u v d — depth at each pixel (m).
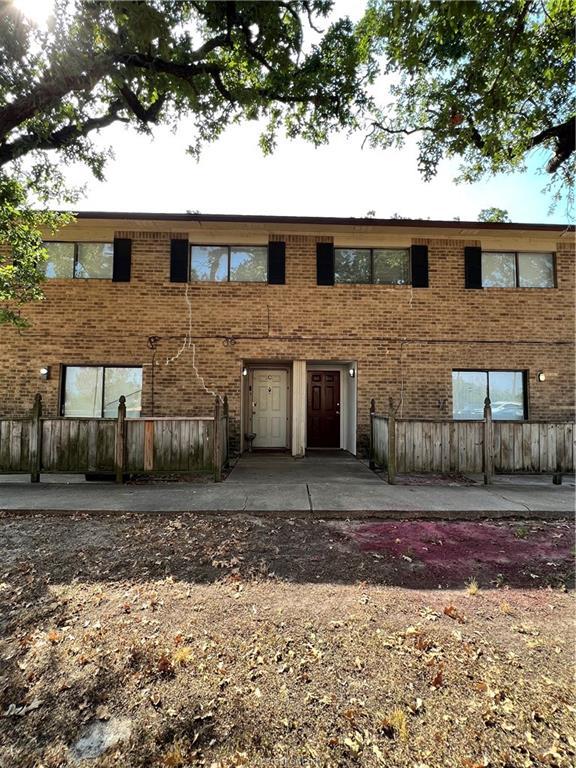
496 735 1.92
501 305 9.70
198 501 5.83
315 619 2.93
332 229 9.36
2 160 4.73
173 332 9.41
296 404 9.77
